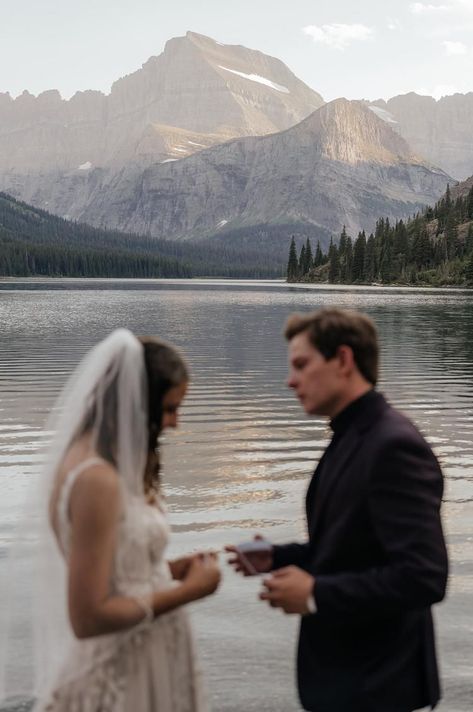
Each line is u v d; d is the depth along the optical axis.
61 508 2.61
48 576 2.90
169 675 2.84
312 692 2.85
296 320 3.06
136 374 2.75
